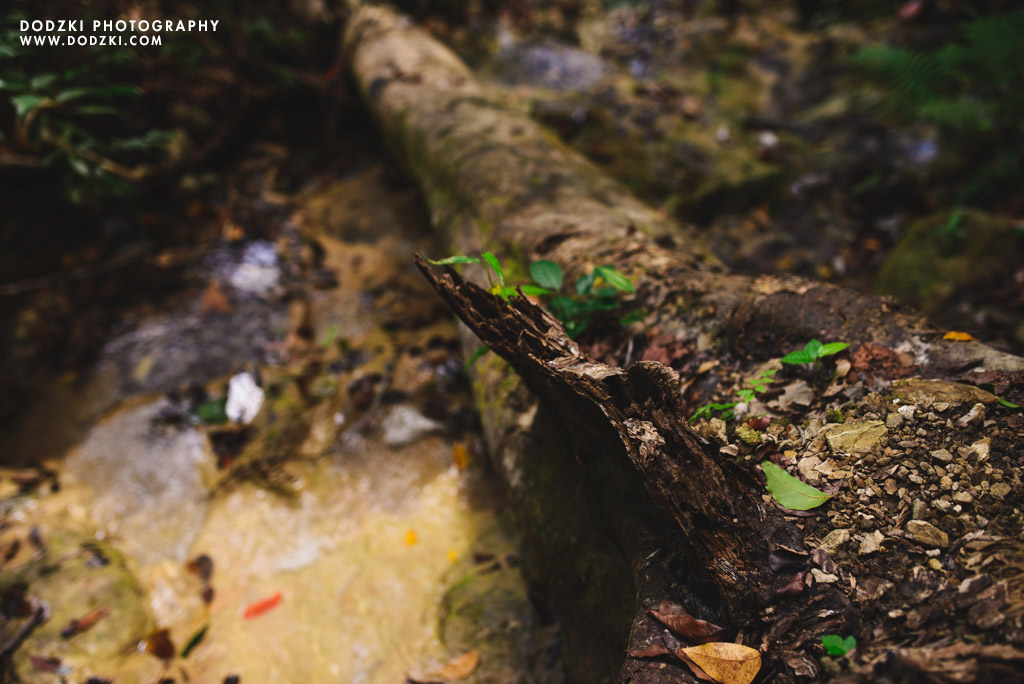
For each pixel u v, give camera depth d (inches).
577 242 87.4
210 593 84.3
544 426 73.8
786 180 149.9
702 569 48.3
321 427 103.5
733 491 50.7
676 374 48.9
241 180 160.2
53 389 112.6
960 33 169.3
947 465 49.8
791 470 53.6
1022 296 106.6
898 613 43.6
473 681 70.4
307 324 123.9
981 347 57.7
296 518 92.1
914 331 61.3
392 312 126.8
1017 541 44.3
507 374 83.6
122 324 122.9
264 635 78.9
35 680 74.2
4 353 116.9
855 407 56.5
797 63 180.2
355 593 82.4
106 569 86.6
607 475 60.9
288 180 164.4
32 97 107.0
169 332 121.4
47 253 134.6
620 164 156.4
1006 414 51.4
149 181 146.6
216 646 78.3
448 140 126.1
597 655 62.5
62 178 137.4
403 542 88.4
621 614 59.5
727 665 44.4
